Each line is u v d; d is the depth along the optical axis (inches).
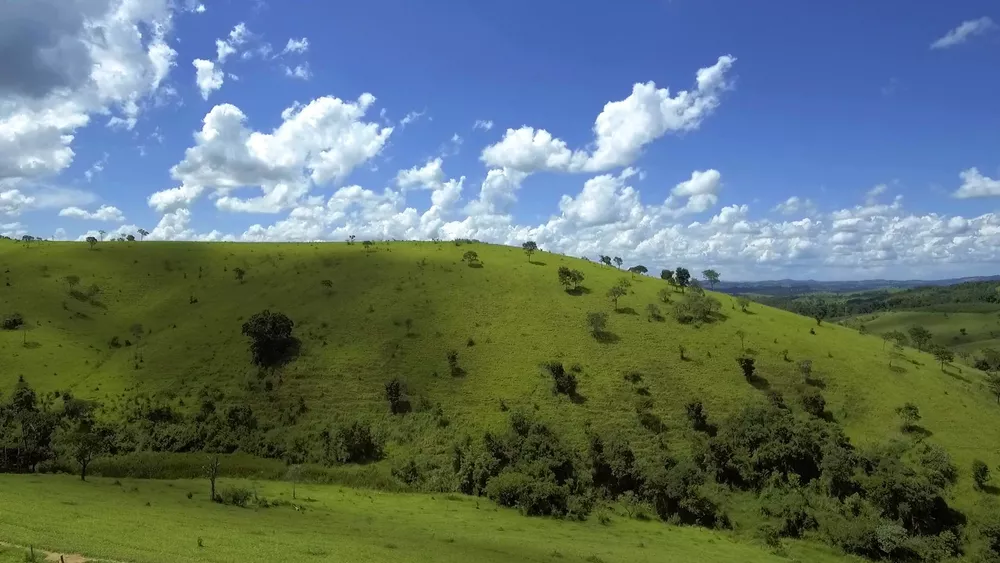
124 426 3221.0
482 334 4227.4
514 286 4972.9
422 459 3154.5
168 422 3280.0
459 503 2810.0
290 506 2476.6
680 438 3235.7
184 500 2388.0
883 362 3939.5
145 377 3678.6
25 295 4552.2
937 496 2632.9
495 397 3570.4
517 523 2546.8
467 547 2023.9
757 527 2677.2
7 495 1983.3
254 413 3417.8
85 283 4896.7
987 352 5280.5
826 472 2844.5
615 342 4114.2
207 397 3503.9
